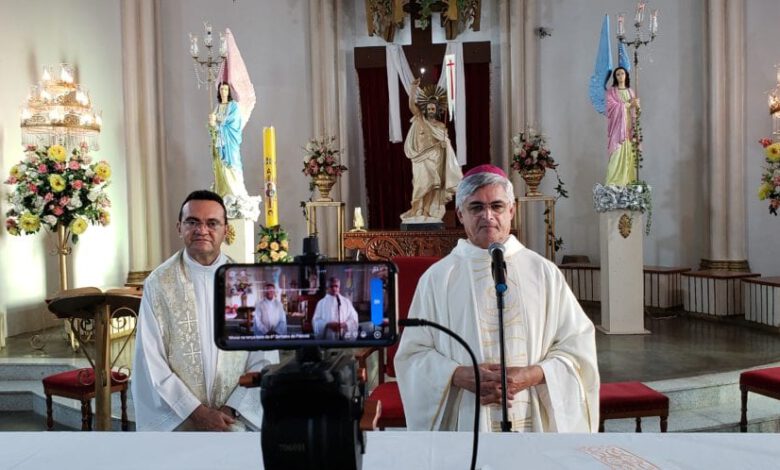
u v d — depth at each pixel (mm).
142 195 9594
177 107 10250
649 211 7906
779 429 5133
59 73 8781
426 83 10406
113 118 9664
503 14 10469
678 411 5359
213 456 1740
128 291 3613
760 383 4613
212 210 3023
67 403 5727
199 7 10328
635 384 4215
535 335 2791
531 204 10344
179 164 10273
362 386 1376
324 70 10469
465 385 2613
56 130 7969
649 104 9742
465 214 2873
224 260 3145
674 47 9492
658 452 1730
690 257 9508
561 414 2643
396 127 10383
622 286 7816
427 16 10375
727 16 8758
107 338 3635
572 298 2922
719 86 8828
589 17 10102
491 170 2854
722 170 8898
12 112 8133
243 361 3072
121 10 9609
